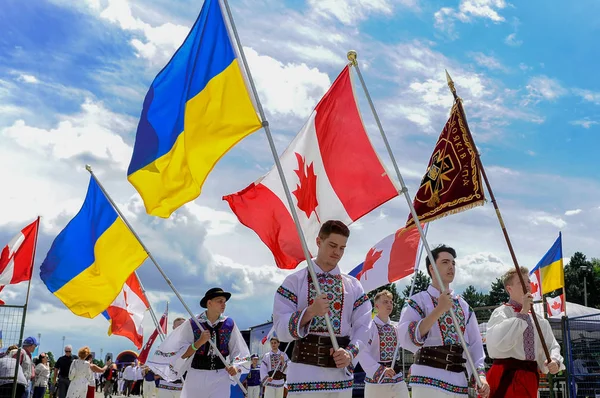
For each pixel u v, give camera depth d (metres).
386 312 10.24
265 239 7.38
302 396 5.16
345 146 7.23
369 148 7.15
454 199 7.09
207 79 7.06
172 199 7.04
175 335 9.03
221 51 7.11
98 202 10.36
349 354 5.11
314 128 7.38
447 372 6.40
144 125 7.27
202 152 6.89
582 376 11.34
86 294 10.31
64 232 10.41
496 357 6.72
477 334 6.74
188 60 7.39
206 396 8.79
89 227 10.35
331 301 5.41
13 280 14.26
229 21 7.07
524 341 6.61
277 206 7.35
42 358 21.84
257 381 21.42
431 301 6.66
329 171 7.23
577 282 61.81
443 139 7.35
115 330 13.16
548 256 15.08
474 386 6.73
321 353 5.21
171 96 7.33
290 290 5.46
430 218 7.24
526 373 6.57
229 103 6.92
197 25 7.41
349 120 7.25
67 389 19.16
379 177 7.09
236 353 9.15
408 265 10.60
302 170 7.34
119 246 10.23
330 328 5.14
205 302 9.35
